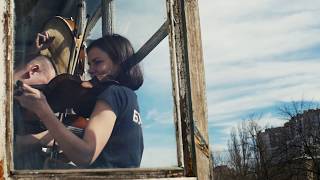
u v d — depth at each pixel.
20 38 2.20
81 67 2.57
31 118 2.15
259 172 46.22
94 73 2.55
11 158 1.93
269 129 47.50
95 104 2.40
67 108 2.32
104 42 2.67
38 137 2.14
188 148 2.32
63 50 2.54
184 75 2.42
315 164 40.19
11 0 2.08
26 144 2.07
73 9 2.74
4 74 1.99
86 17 2.79
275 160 44.81
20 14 2.22
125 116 2.41
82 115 2.34
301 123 42.69
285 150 43.09
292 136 43.31
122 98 2.45
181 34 2.47
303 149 41.66
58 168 2.15
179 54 2.44
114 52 2.60
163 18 2.50
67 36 2.59
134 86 2.47
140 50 2.55
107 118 2.38
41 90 2.28
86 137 2.29
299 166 41.75
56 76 2.40
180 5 2.50
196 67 2.44
